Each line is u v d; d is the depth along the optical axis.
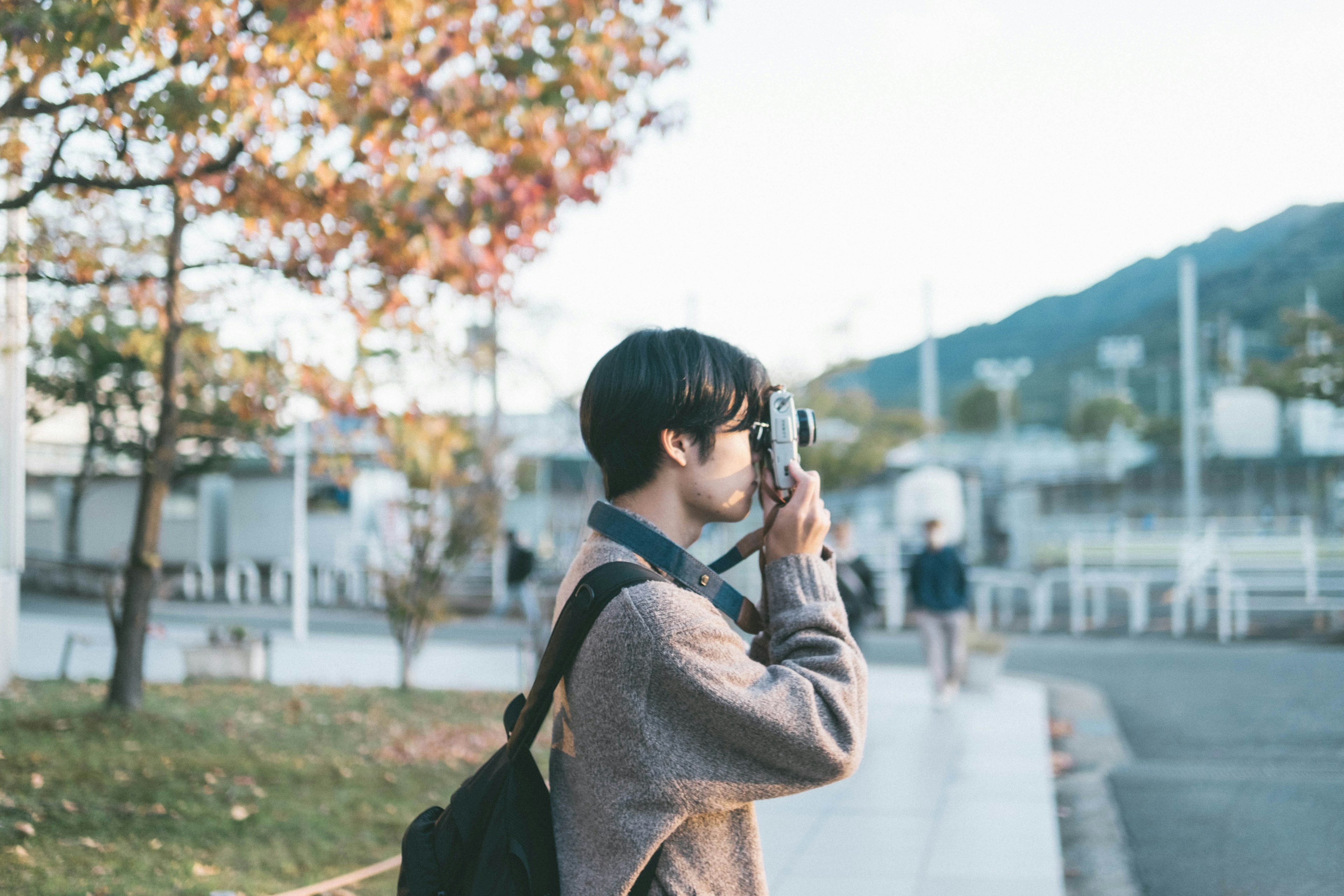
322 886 4.35
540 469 19.11
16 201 4.61
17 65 4.34
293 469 26.64
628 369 1.34
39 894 3.87
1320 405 26.64
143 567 7.68
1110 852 5.55
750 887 1.24
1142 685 11.60
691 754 1.18
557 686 1.32
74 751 6.27
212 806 5.40
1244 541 18.19
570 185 5.35
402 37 4.83
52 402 19.62
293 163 4.90
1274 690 10.70
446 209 5.10
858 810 6.48
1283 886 4.83
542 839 1.28
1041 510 36.09
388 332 6.71
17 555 9.10
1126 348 60.91
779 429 1.36
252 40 4.73
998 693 11.31
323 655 14.26
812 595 1.32
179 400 7.82
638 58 5.39
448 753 7.34
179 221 6.38
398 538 14.23
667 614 1.20
